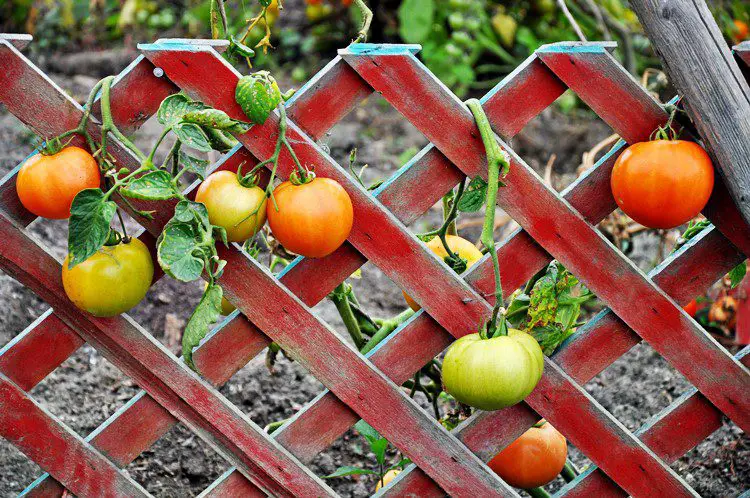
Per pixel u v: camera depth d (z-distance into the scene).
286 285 1.48
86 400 1.88
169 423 1.52
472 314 1.48
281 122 1.40
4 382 1.48
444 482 1.53
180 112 1.39
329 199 1.39
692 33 1.42
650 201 1.41
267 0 1.50
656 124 1.45
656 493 1.54
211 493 1.53
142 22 3.89
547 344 1.51
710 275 1.51
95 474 1.51
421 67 1.43
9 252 1.45
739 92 1.42
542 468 1.56
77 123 1.42
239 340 1.50
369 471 1.63
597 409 1.52
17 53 1.40
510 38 3.49
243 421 1.50
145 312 2.05
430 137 1.44
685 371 1.52
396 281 1.48
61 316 1.48
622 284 1.49
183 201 1.37
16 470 1.73
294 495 1.52
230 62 1.50
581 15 3.41
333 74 1.43
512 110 1.45
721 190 1.47
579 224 1.47
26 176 1.39
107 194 1.36
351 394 1.50
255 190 1.40
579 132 3.15
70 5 3.59
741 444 1.79
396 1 3.76
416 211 1.47
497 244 1.49
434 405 1.66
